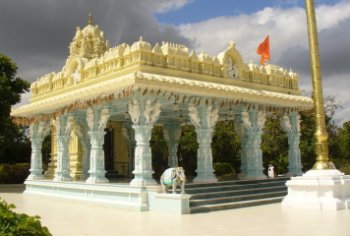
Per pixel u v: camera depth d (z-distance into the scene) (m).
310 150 30.02
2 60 29.72
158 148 33.12
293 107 19.77
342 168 33.22
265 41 19.94
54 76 20.30
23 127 40.03
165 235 9.03
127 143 24.25
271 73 19.23
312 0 13.85
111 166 24.06
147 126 14.31
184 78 15.22
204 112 16.02
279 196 16.42
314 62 13.69
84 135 20.58
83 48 23.09
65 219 12.08
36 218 5.26
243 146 19.58
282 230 9.29
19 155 39.31
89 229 10.13
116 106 16.42
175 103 15.59
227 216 11.88
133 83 13.05
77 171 21.69
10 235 4.71
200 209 12.98
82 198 16.64
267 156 31.81
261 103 18.16
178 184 13.26
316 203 12.93
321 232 8.94
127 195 14.40
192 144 32.69
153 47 14.73
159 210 13.30
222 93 15.66
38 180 20.95
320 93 13.64
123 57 15.18
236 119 19.84
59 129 19.17
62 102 17.11
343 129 41.19
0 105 28.64
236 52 17.53
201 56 16.25
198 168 15.93
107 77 15.68
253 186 16.86
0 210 5.07
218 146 33.03
